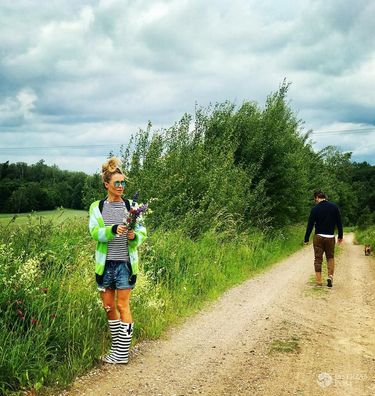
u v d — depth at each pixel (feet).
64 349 16.80
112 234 17.28
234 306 27.55
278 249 64.08
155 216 42.42
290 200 79.97
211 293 30.25
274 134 77.87
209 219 47.78
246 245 49.96
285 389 15.40
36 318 17.06
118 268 17.60
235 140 70.18
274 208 78.59
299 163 80.64
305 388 15.52
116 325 17.57
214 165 56.80
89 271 21.26
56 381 15.10
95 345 17.57
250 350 19.43
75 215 27.17
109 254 17.65
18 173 177.88
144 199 43.52
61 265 21.11
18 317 16.65
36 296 17.48
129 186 44.60
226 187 55.62
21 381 14.44
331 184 213.66
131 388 15.16
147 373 16.49
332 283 37.93
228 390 15.25
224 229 50.14
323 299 30.86
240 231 58.59
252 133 76.02
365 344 20.75
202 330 22.24
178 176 50.39
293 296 31.55
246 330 22.48
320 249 36.83
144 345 19.57
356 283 38.65
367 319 25.52
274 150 76.74
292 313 26.32
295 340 21.03
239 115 75.77
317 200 37.09
